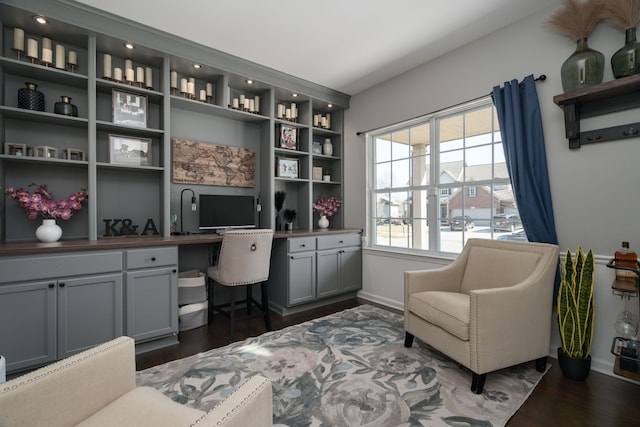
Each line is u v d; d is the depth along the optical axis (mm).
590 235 2070
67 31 2268
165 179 2684
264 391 792
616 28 1956
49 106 2439
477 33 2578
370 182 3799
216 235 2910
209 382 1828
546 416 1537
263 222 3541
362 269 3785
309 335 2539
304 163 3855
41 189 2289
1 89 2193
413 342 2395
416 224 3311
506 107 2395
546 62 2264
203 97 2975
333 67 3168
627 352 1725
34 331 1862
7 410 752
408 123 3359
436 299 2049
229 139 3383
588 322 1878
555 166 2221
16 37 2139
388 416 1521
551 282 1951
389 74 3344
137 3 2152
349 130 3990
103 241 2262
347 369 1979
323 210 3906
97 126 2520
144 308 2258
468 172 2846
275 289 3258
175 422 848
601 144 2029
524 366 2051
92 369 926
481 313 1700
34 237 2377
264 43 2691
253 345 2354
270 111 3369
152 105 2893
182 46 2645
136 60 2719
